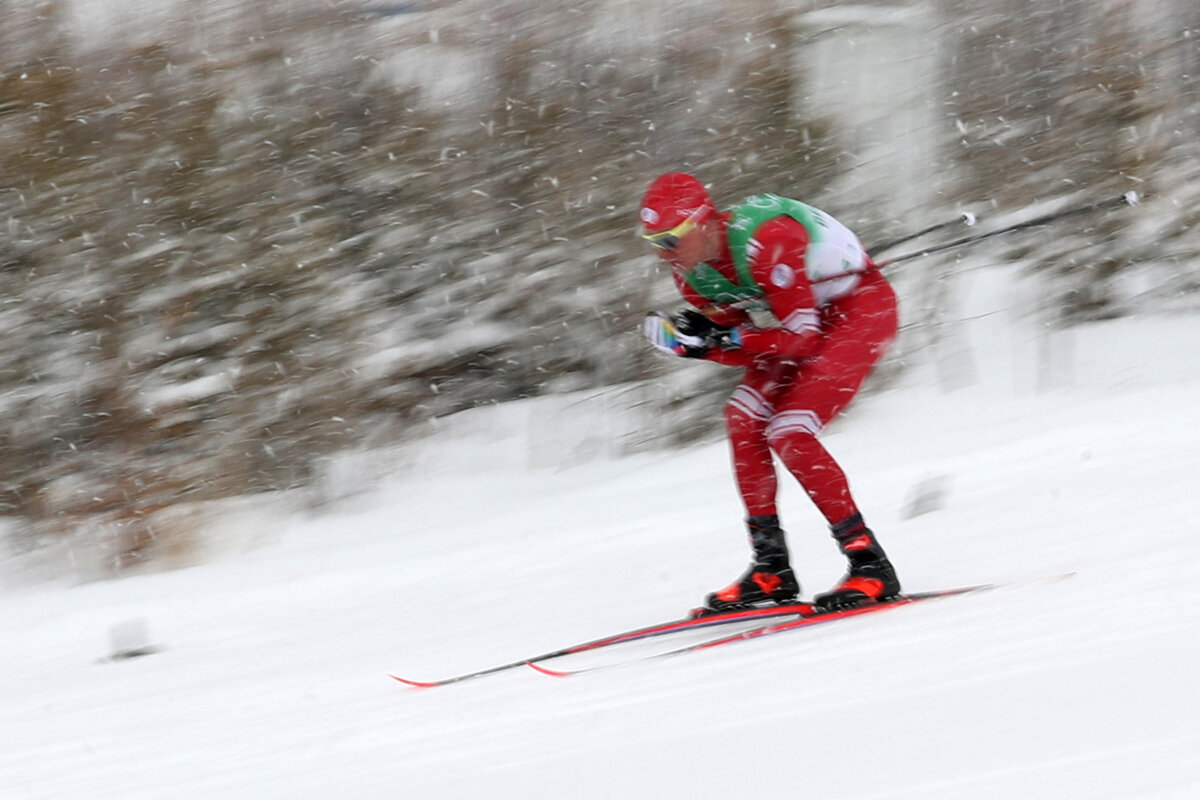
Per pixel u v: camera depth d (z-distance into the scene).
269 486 27.80
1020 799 6.82
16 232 26.77
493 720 12.30
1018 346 31.55
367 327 28.98
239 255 27.83
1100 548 15.31
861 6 33.69
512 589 20.66
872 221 31.47
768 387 15.31
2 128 27.14
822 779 7.81
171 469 26.75
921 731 8.28
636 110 30.52
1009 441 24.61
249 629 20.67
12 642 22.00
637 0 31.16
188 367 27.52
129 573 25.70
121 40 28.95
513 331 30.30
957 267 32.78
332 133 29.55
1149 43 32.88
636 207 29.92
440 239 29.84
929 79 34.44
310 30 29.98
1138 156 31.88
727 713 10.23
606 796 8.47
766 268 14.34
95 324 26.92
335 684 15.93
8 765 14.31
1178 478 18.86
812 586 17.64
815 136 31.03
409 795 9.70
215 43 29.67
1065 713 7.98
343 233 29.36
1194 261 32.59
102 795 12.34
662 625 15.39
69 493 26.38
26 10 28.27
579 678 13.80
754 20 31.36
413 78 30.84
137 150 27.69
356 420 28.56
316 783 10.93
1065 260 32.22
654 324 15.20
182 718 15.33
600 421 30.00
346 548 25.08
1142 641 9.40
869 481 23.78
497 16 30.94
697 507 24.05
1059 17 33.22
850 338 14.87
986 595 13.77
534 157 30.08
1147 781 6.64
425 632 18.55
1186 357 29.17
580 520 24.47
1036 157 32.53
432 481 28.38
